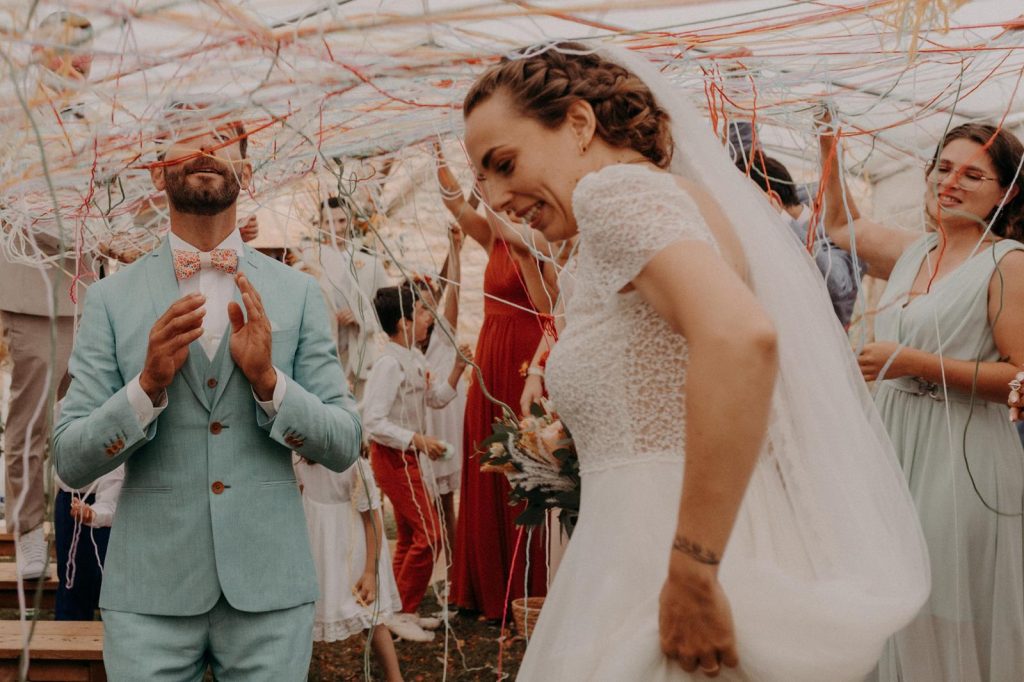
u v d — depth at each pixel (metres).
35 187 2.84
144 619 2.30
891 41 2.59
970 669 2.67
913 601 1.52
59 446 2.28
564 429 2.20
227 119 2.17
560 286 2.83
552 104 1.59
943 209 2.86
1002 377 2.70
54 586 4.57
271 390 2.35
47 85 1.73
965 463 2.74
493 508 4.61
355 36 1.99
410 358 4.68
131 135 2.42
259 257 2.57
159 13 1.60
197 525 2.33
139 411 2.24
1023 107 3.64
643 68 1.76
